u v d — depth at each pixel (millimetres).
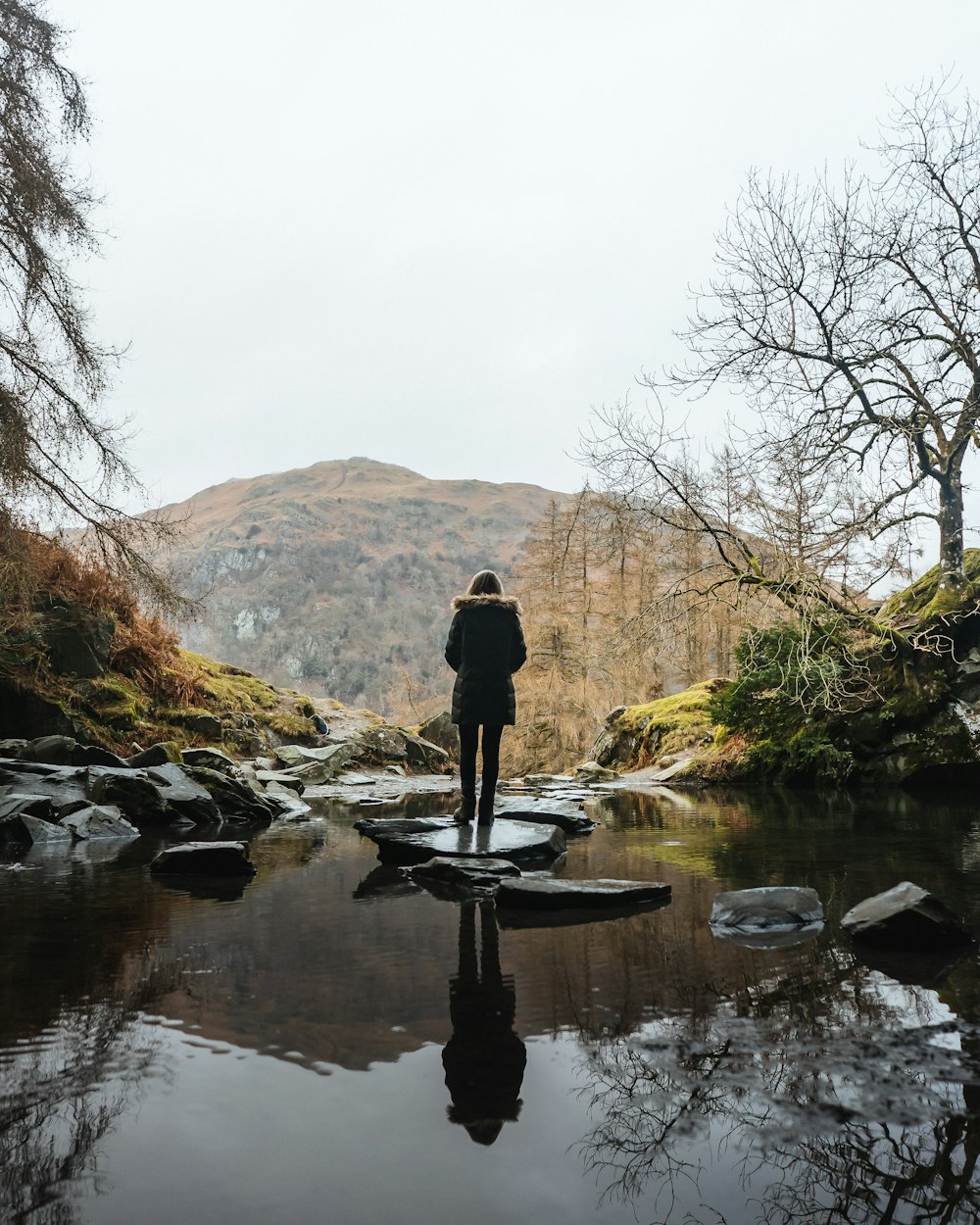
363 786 13711
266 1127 1393
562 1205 1147
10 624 10578
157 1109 1466
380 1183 1212
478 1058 1693
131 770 8164
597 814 8383
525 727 30953
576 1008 2023
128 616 14219
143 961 2541
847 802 9797
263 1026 1913
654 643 15828
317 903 3633
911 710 13203
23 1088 1562
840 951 2615
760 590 14406
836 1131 1354
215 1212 1136
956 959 2488
